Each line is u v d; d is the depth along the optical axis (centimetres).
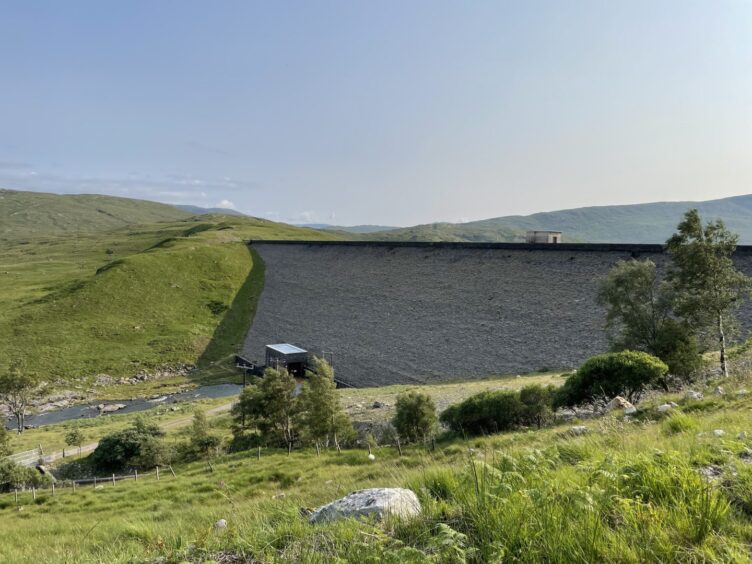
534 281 6650
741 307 4484
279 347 8850
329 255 12369
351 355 7962
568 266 6475
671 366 2947
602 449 902
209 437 4194
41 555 995
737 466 607
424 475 793
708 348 3606
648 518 464
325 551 509
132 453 4109
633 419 1652
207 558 577
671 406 1688
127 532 1204
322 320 9644
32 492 3219
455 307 7212
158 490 2708
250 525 697
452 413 3097
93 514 2320
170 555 603
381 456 2730
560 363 5288
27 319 10219
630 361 2581
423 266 8819
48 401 7838
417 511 597
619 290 3450
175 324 11119
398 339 7506
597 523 451
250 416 4403
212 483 2681
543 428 2328
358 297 9419
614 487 561
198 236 17488
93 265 17375
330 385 3803
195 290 12675
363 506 621
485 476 622
